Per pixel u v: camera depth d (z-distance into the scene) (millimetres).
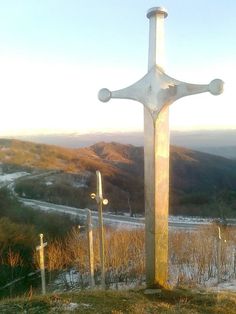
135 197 65750
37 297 7270
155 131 7582
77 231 27156
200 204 62125
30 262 24359
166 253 7926
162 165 7688
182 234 25406
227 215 53031
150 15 7711
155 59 7668
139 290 7773
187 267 20609
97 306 6738
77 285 19969
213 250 21656
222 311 6848
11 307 6770
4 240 24609
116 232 26516
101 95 8016
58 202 55625
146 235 7891
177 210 59250
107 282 19703
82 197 60719
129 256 21781
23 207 37906
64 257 23578
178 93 7492
